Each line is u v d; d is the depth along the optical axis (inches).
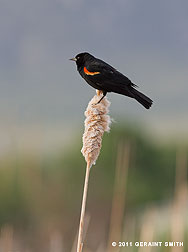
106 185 1121.4
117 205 270.2
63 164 1138.0
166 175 1176.2
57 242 293.7
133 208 1080.8
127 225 325.7
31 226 1043.3
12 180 1004.6
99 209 1118.4
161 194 1149.1
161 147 1194.0
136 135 1159.0
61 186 1115.9
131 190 1119.6
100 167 1124.5
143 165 1160.8
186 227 331.3
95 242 965.8
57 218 1085.1
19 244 904.3
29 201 1047.0
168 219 394.6
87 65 270.4
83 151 203.8
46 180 1086.4
